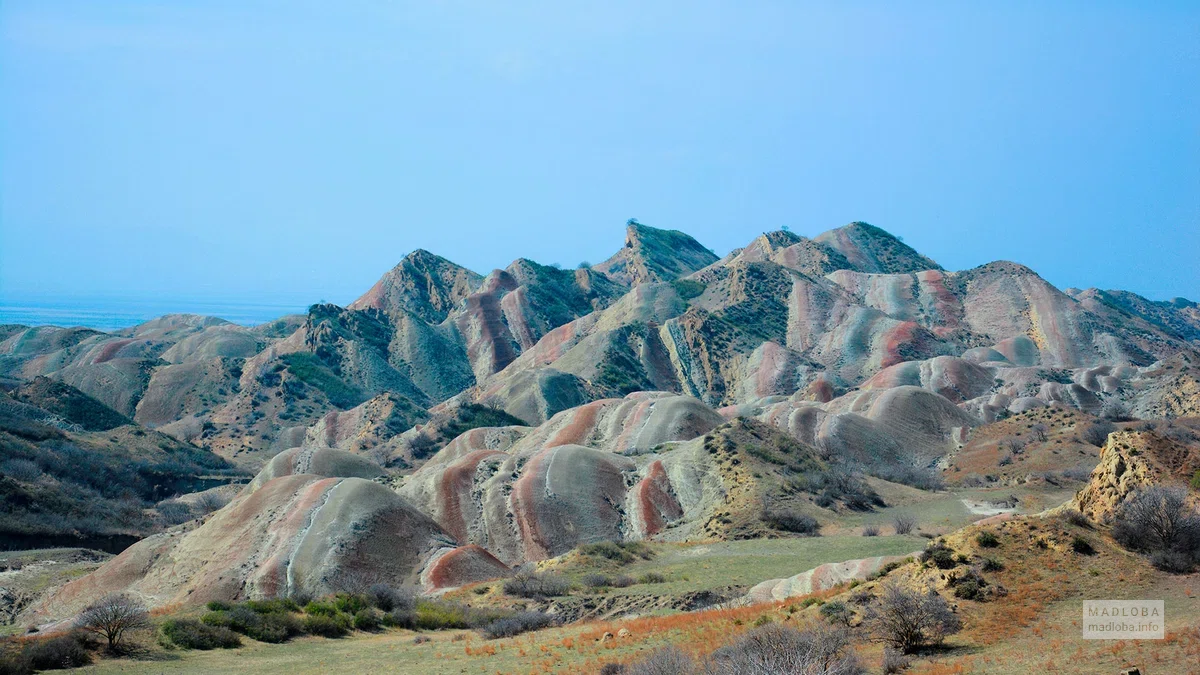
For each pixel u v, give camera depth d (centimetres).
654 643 3975
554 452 10038
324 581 6906
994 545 3672
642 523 9031
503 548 8769
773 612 4031
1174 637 2855
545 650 4191
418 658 4316
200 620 4878
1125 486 3903
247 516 7800
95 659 4256
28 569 8619
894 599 3281
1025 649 3016
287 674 4106
